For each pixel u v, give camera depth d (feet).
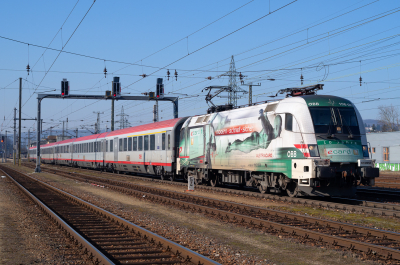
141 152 98.02
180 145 79.36
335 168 45.70
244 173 61.11
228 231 32.53
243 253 25.66
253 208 42.29
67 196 59.00
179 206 47.29
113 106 158.81
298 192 51.01
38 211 44.45
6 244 27.81
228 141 62.80
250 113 57.98
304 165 46.62
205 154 69.67
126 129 112.37
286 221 35.78
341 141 47.37
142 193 59.82
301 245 27.32
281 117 50.78
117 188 70.08
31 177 106.83
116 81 99.66
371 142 159.84
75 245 27.35
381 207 44.29
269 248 26.81
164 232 32.30
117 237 30.55
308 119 47.65
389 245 26.89
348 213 40.57
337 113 48.32
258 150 55.16
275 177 53.52
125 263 23.34
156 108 148.87
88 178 101.19
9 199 55.83
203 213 41.60
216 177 70.03
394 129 248.73
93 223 36.94
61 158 193.57
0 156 532.32
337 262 23.52
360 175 47.78
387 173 127.13
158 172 90.63
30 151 302.45
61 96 108.78
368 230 29.86
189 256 23.63
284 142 49.90
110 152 121.08
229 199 53.36
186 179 81.87
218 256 24.94
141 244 28.07
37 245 27.71
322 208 44.06
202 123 71.10
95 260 22.85
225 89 79.82
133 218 39.52
